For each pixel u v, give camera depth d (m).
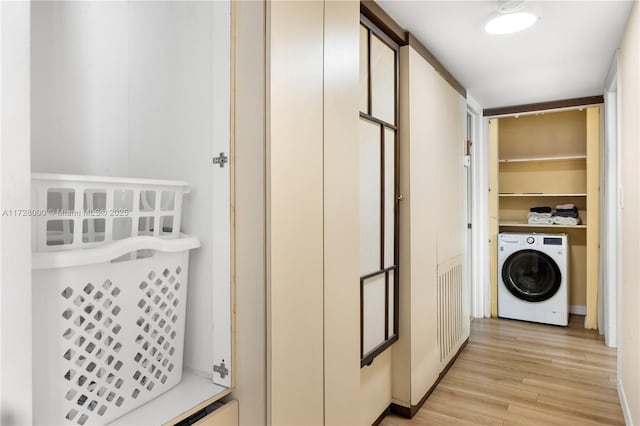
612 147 3.51
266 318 1.03
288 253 1.10
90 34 1.20
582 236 4.61
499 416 2.43
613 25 2.43
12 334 0.62
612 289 3.54
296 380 1.13
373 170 2.21
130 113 1.29
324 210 1.27
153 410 0.94
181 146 1.18
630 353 2.31
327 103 1.29
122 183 0.90
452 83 3.32
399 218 2.50
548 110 4.22
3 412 0.61
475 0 2.13
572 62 3.06
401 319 2.48
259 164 1.04
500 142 5.06
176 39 1.19
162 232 1.16
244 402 1.07
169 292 1.02
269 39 1.03
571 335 3.91
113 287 0.87
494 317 4.57
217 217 1.10
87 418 0.83
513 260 4.45
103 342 0.85
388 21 2.24
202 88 1.14
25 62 0.64
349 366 1.42
